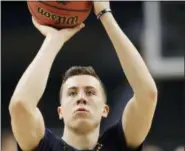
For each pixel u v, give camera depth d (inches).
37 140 249.1
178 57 700.7
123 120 259.4
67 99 257.4
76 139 257.4
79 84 257.8
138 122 254.2
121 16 692.7
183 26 705.6
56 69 663.8
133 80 251.0
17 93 241.1
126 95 542.0
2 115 650.8
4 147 547.5
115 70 677.3
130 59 251.4
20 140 246.4
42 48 249.8
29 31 687.7
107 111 268.2
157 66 695.1
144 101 250.8
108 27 254.5
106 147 258.4
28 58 684.7
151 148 558.9
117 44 252.5
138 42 693.3
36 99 242.7
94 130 258.2
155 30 702.5
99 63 679.7
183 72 691.4
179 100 687.1
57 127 640.4
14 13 687.7
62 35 253.9
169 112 678.5
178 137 664.4
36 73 243.9
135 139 257.6
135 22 695.1
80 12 253.9
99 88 260.7
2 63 678.5
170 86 689.0
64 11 252.1
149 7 699.4
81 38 681.6
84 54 681.6
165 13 705.6
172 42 703.7
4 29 685.9
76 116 253.1
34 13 256.2
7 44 684.7
